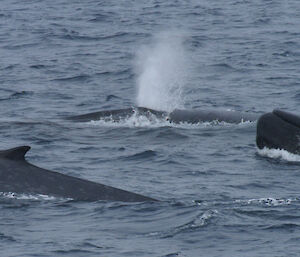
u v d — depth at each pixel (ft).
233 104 373.20
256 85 416.46
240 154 260.83
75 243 165.99
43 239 168.45
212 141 283.79
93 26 636.07
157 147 273.13
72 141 283.59
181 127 310.86
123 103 380.37
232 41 562.66
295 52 515.91
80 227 175.01
